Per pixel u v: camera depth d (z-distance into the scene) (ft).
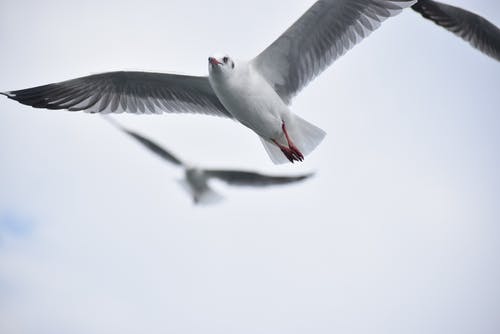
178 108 31.76
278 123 28.81
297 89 29.86
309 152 29.14
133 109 31.37
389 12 28.07
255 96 28.30
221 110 31.91
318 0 27.27
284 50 28.89
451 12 35.86
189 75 30.07
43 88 30.48
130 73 30.17
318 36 28.68
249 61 28.94
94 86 30.83
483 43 36.22
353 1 27.63
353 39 28.78
